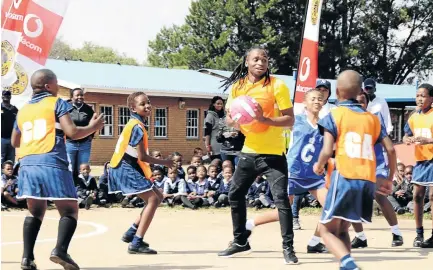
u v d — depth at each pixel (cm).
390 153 601
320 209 1298
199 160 1452
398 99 2295
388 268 686
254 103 696
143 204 1356
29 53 1156
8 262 711
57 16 1169
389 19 5188
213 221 1123
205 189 1362
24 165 629
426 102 855
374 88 895
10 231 969
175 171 1370
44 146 626
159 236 932
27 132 635
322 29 5122
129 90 2861
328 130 581
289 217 709
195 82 3195
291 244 709
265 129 714
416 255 772
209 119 1428
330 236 569
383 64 5316
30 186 621
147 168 778
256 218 753
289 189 805
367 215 578
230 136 1354
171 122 3053
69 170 636
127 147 770
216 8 4975
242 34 4916
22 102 1171
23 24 1151
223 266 692
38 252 777
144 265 698
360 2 5144
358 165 573
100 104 2842
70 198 627
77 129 629
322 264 702
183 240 893
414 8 5228
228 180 1359
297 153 798
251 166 726
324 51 4997
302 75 1223
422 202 846
